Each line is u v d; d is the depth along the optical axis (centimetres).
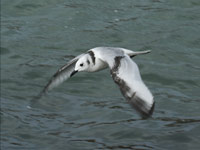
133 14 1939
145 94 679
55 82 975
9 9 2062
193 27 1808
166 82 1507
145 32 1802
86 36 1812
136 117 1320
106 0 2080
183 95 1430
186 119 1295
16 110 1414
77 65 918
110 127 1277
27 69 1648
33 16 2006
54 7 2055
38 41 1819
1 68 1659
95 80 1545
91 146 1196
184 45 1706
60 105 1419
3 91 1526
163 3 2012
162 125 1266
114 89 1496
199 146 1164
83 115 1353
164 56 1650
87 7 2028
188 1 2009
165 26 1831
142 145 1187
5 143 1250
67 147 1203
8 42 1819
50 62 1678
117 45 1731
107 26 1866
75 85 1523
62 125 1313
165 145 1178
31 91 1520
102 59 812
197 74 1537
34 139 1262
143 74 1555
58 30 1878
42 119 1355
